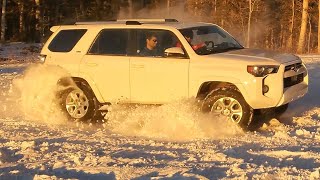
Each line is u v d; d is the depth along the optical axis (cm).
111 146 955
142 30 1163
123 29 1183
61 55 1253
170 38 1137
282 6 6912
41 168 809
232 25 6144
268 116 1216
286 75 1075
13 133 1088
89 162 837
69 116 1237
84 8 6278
